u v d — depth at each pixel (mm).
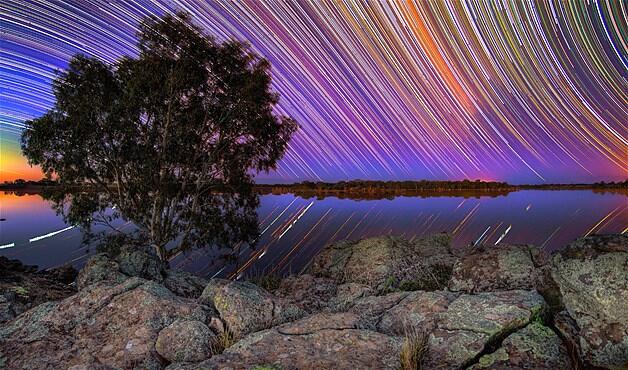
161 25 15867
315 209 71125
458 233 33844
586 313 4551
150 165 15758
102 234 16656
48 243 28234
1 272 10773
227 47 16844
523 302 5031
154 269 8695
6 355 4973
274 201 102750
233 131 17328
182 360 4812
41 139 14742
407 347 4273
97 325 5500
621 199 97500
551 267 5344
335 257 10492
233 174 17828
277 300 6043
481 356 4359
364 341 4668
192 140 16406
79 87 15539
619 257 4676
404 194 141875
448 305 5461
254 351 4609
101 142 15508
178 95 16172
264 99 17438
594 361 4156
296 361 4336
